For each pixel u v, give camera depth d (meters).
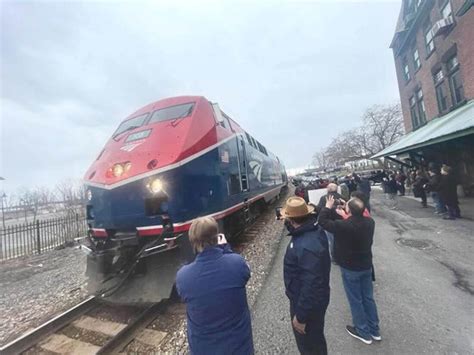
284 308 3.65
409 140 12.86
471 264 4.65
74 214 13.01
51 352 3.20
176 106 5.36
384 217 9.57
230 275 1.77
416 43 15.41
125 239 4.12
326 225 2.98
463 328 2.92
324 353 2.19
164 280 3.97
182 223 4.03
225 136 6.18
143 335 3.36
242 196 7.09
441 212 9.08
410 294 3.75
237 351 1.71
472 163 11.29
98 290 4.18
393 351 2.65
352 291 2.88
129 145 4.68
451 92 12.05
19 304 4.74
